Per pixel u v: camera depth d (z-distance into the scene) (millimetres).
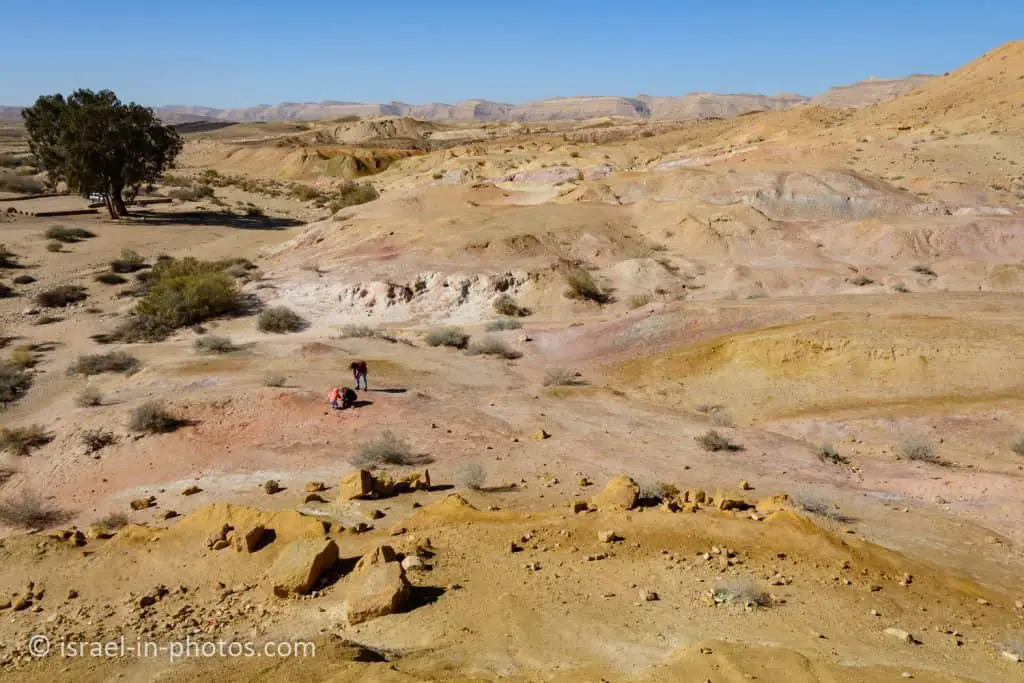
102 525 14148
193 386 23375
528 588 9852
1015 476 15461
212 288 35594
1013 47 85562
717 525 11914
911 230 41219
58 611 10188
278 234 60219
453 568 10594
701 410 21953
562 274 36781
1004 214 45375
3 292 38812
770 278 36750
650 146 102688
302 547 10531
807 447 18234
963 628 9203
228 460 17922
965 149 60875
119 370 27750
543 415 21141
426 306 35406
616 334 28906
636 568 10539
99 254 48438
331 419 20234
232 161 139500
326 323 34344
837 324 23812
